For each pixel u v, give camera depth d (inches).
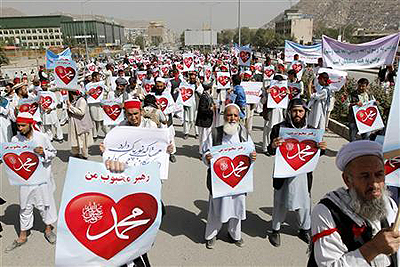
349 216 67.5
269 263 146.8
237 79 294.0
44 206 162.7
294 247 157.8
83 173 84.4
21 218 162.7
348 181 70.3
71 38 3814.0
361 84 245.8
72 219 82.0
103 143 115.3
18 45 3612.2
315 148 140.6
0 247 164.1
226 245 161.0
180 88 340.5
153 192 85.8
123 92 385.1
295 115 147.0
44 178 158.2
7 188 241.4
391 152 62.6
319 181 234.5
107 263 83.6
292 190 147.6
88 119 285.0
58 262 80.9
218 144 146.2
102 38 4557.1
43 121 349.1
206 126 278.4
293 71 313.4
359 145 69.4
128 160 116.0
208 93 282.7
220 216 147.6
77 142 285.4
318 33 3624.5
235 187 143.8
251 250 156.5
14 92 320.8
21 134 153.5
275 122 285.3
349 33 3120.1
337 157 73.2
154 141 116.3
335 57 293.7
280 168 143.1
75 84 270.2
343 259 63.6
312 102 302.7
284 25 4023.1
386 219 69.2
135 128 115.3
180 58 1253.7
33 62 2091.5
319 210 70.3
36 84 397.1
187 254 154.6
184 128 355.3
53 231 174.4
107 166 85.9
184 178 247.1
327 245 67.2
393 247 58.8
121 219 84.5
